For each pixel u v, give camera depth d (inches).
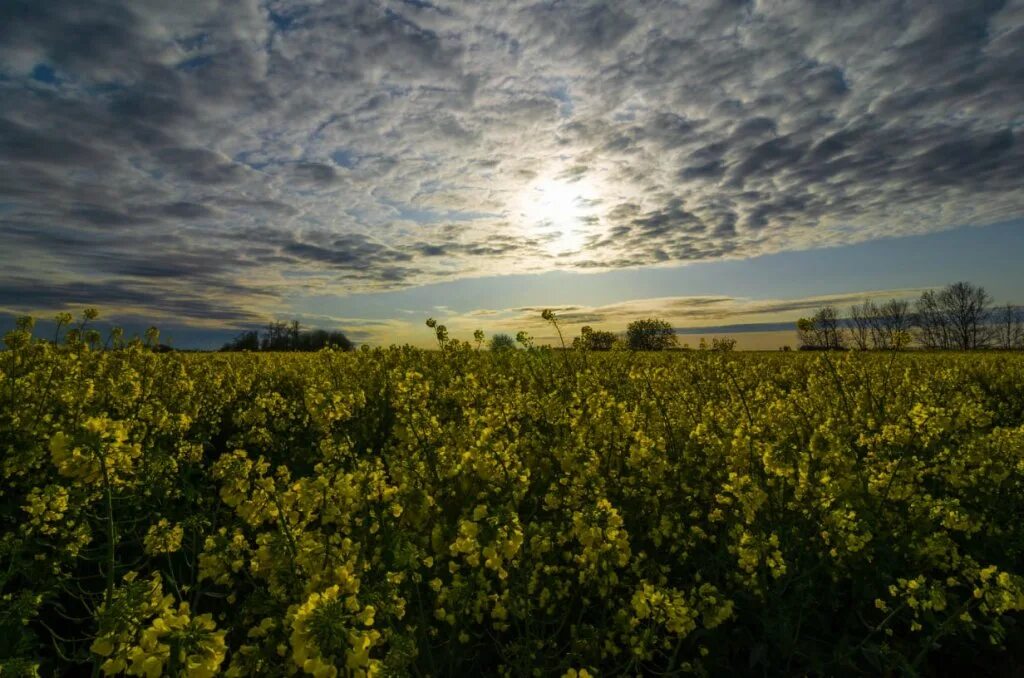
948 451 258.5
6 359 349.1
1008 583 157.1
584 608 175.0
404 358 465.1
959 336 2297.0
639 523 222.1
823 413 349.4
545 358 477.1
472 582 151.7
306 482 152.2
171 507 227.1
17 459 235.3
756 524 191.6
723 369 493.0
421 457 226.7
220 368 550.3
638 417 287.4
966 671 182.1
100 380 373.4
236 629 153.9
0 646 140.6
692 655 175.8
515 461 197.3
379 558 160.6
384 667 104.0
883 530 214.7
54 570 179.2
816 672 167.2
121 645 84.1
